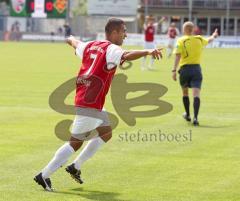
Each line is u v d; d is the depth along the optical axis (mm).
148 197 18344
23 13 152250
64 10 150625
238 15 162000
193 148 25547
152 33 73625
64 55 92812
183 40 31562
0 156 23422
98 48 18469
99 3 156000
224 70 69500
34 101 39156
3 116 33125
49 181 18844
